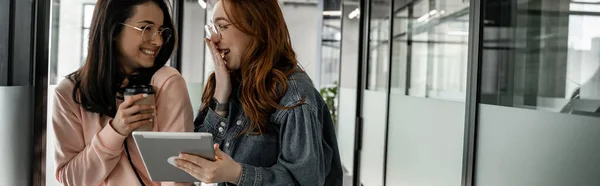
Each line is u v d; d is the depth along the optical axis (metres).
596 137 1.29
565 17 1.44
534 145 1.64
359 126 4.82
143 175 1.30
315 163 1.19
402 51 3.48
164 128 1.28
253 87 1.21
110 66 1.26
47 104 2.61
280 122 1.23
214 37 1.27
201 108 1.42
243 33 1.23
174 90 1.29
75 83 1.31
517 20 1.76
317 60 7.66
